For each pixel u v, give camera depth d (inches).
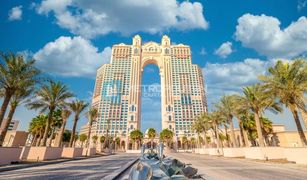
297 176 507.5
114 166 745.0
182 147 5693.9
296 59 894.4
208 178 447.5
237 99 1301.7
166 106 6215.6
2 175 502.9
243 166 776.3
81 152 1435.8
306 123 847.7
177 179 374.6
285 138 2068.2
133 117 5999.0
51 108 1194.0
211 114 2167.8
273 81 932.0
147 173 154.8
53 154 1070.4
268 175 523.2
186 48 7283.5
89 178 454.0
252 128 1958.7
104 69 6845.5
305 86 837.2
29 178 453.1
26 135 2390.5
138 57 7042.3
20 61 876.6
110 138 4722.0
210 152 2177.7
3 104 828.6
